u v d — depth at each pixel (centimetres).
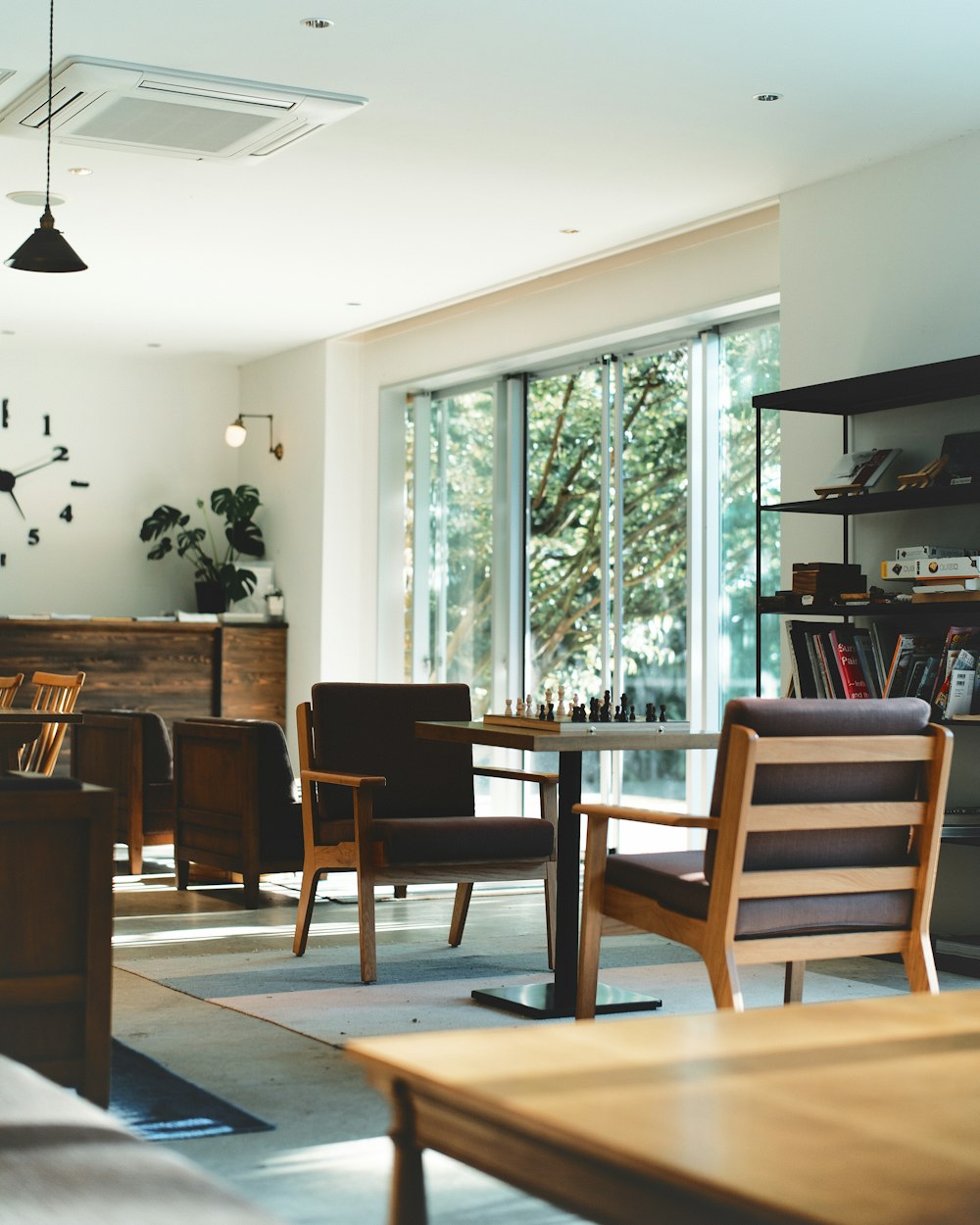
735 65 507
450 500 962
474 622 931
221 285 849
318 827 499
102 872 273
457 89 535
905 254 584
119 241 755
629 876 359
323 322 948
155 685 986
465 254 771
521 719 424
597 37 487
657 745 411
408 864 455
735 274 712
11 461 1037
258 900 612
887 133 567
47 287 859
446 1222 250
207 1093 325
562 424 870
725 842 323
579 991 370
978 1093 154
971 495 507
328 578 998
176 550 1091
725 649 747
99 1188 145
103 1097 272
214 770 632
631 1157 131
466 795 518
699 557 754
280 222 717
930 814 350
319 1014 409
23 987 267
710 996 442
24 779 275
